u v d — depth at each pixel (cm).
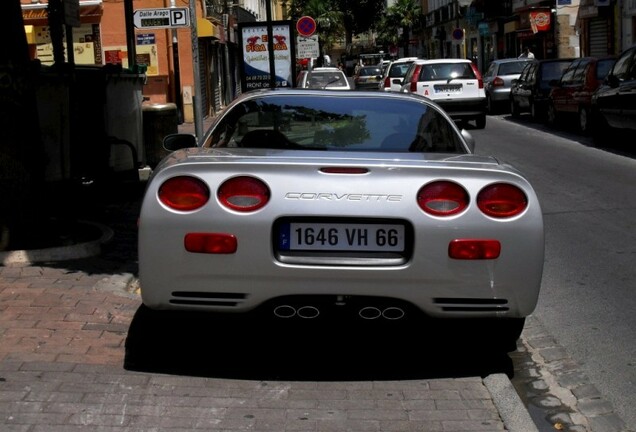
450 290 470
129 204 1090
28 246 738
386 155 521
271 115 595
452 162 490
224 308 474
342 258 466
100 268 710
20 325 564
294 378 508
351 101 608
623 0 3372
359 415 452
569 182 1300
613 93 1666
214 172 468
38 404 450
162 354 540
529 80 2550
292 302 472
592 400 493
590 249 862
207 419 443
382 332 593
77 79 1033
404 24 8469
